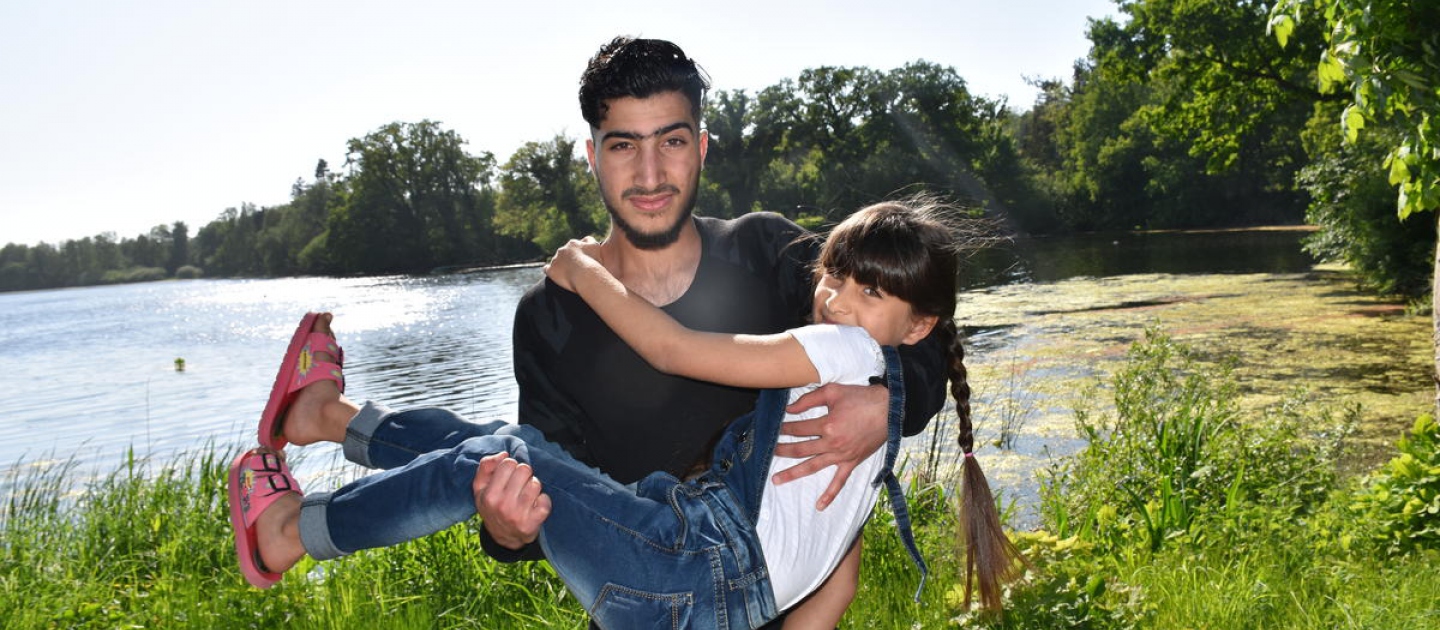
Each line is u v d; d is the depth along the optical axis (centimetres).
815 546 204
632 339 203
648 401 218
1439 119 440
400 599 427
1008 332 1684
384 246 8812
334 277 9306
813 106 6331
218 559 513
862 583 412
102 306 7275
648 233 212
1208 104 2669
